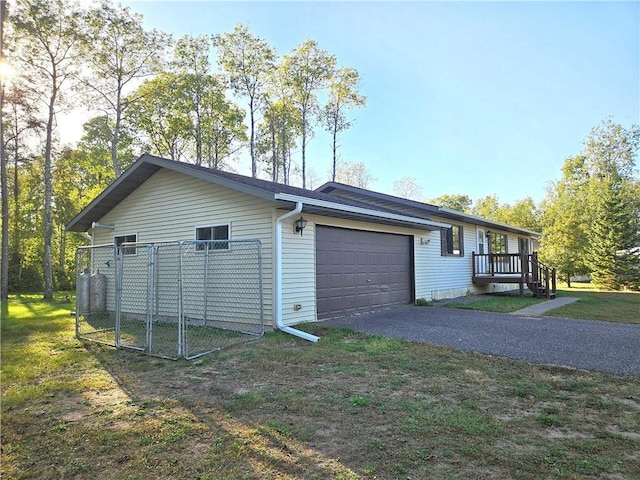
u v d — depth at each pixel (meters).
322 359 5.51
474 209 49.66
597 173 33.59
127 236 10.52
